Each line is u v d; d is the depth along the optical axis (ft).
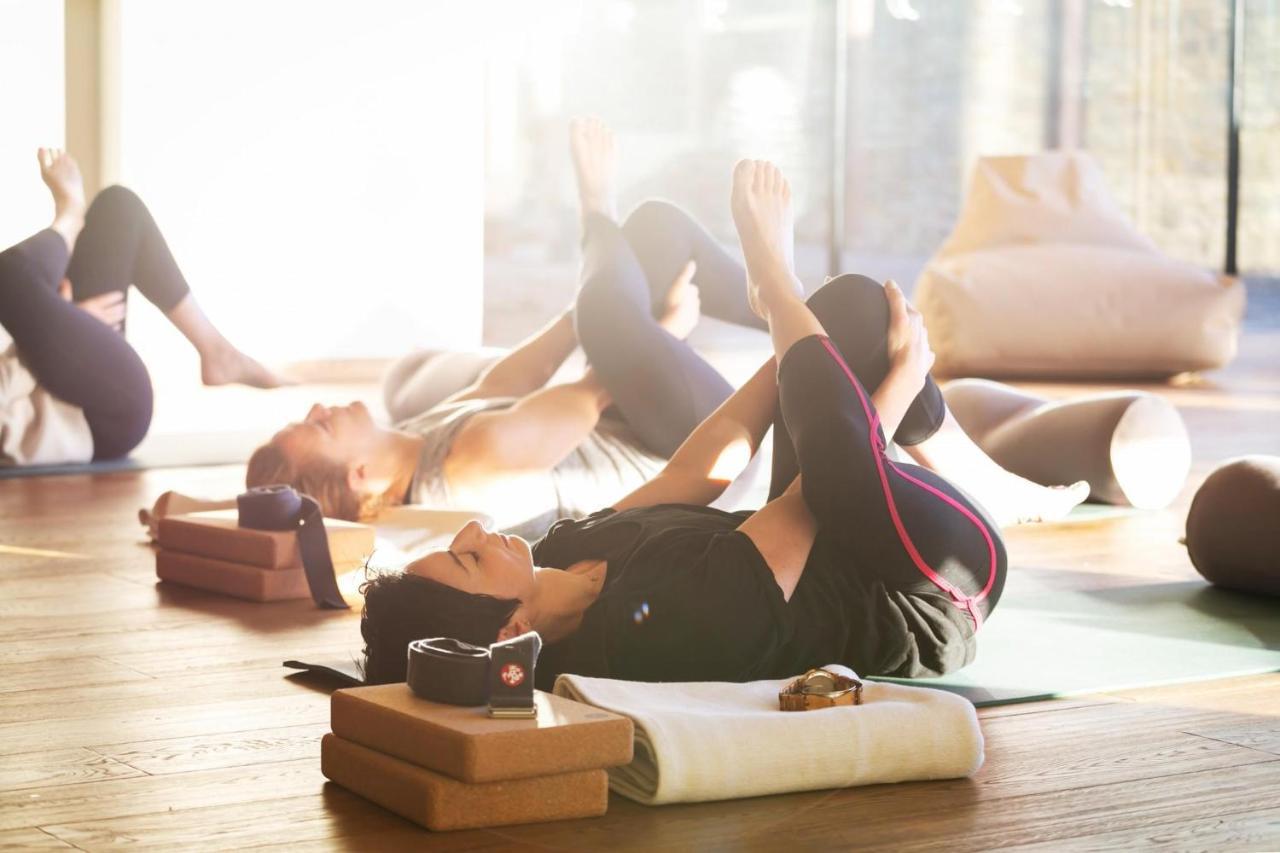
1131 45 28.66
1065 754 6.45
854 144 27.09
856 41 26.86
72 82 18.13
